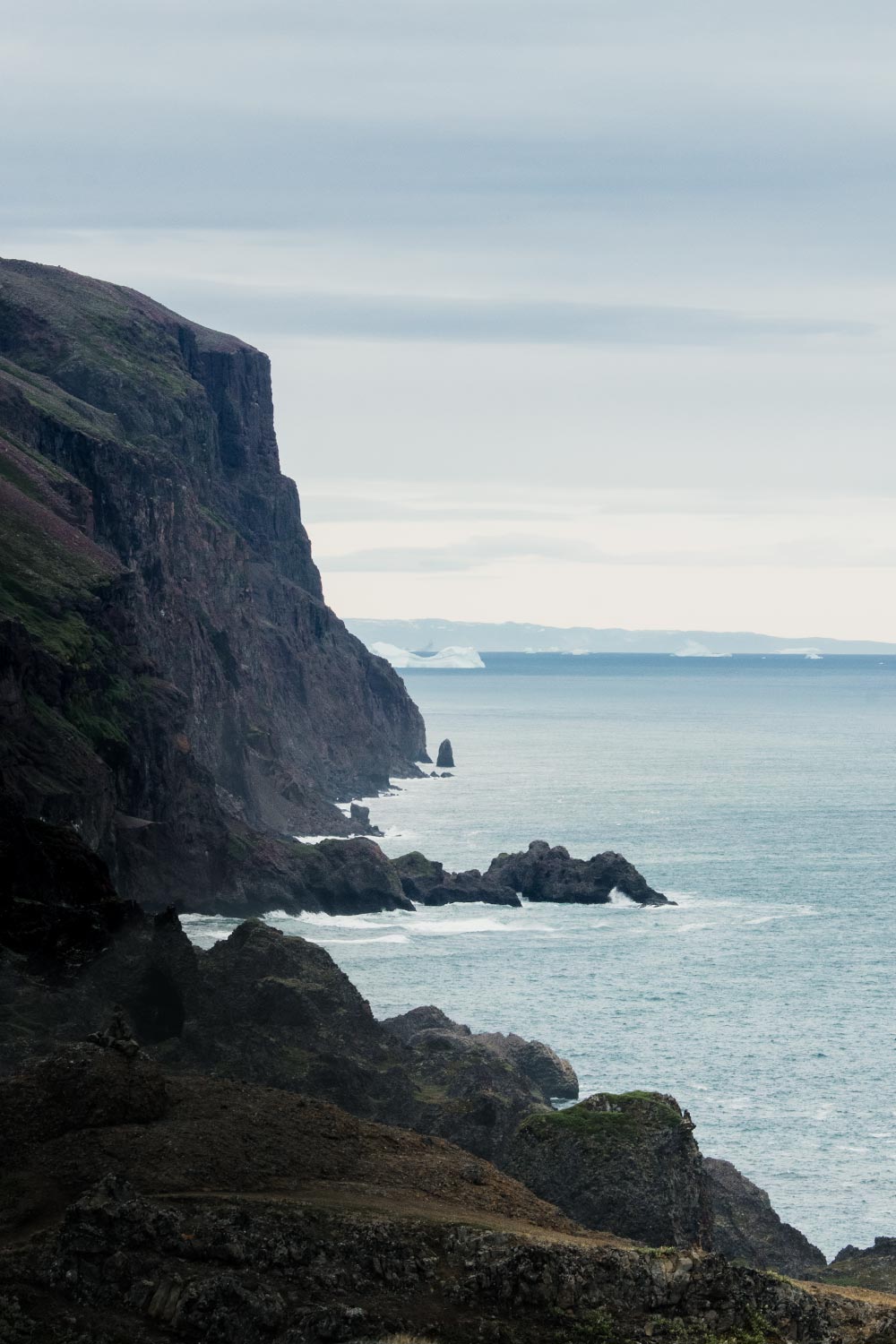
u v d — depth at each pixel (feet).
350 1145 214.69
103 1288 166.20
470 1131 283.38
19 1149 197.36
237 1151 201.77
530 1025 436.76
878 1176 332.19
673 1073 394.93
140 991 302.25
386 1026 379.35
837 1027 440.45
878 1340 180.65
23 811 373.61
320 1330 161.38
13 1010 283.38
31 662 498.69
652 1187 246.47
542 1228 201.87
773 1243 279.69
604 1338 168.35
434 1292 172.24
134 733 546.67
